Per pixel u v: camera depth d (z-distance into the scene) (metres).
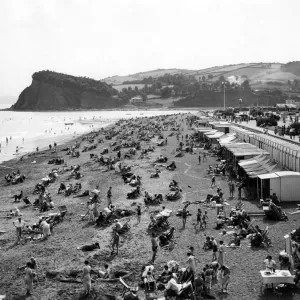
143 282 23.56
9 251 31.00
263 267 24.83
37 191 53.19
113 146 98.56
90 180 58.16
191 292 21.06
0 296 22.81
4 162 85.19
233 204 40.06
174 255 27.94
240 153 54.69
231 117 148.38
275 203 38.41
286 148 48.59
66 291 23.44
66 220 38.72
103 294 22.80
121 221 36.84
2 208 45.44
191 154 77.25
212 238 28.73
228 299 21.06
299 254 25.62
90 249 30.19
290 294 21.14
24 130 190.12
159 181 53.34
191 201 42.38
